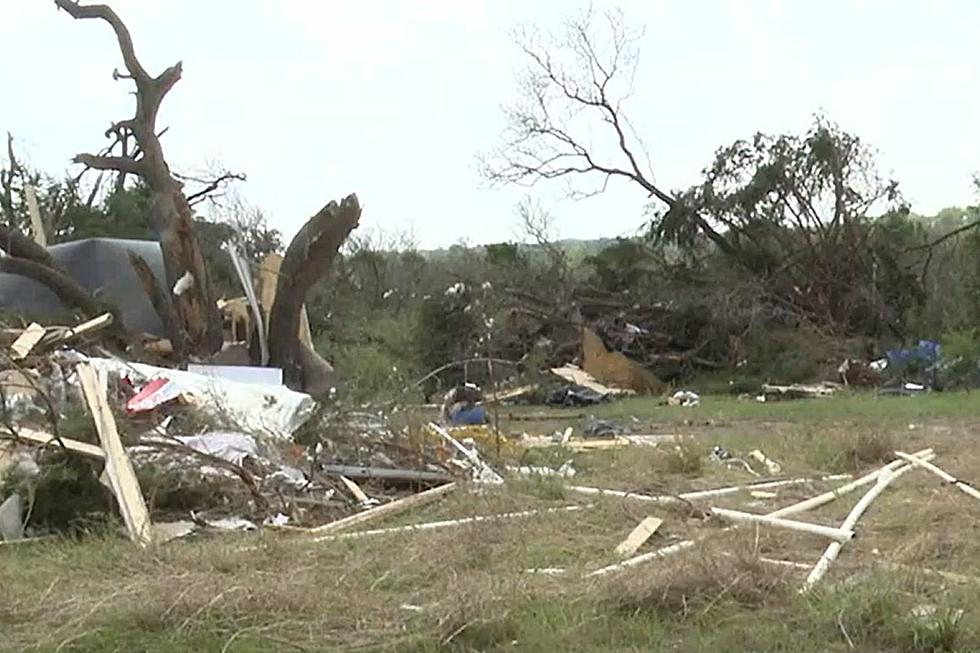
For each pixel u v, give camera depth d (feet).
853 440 62.08
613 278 154.81
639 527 40.75
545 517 42.39
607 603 29.94
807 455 61.26
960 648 26.73
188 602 28.78
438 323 130.31
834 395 118.93
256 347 72.69
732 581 30.71
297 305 71.67
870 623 27.99
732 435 75.66
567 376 127.95
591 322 146.10
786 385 132.57
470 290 136.46
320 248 70.90
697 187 157.07
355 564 34.81
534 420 98.89
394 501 47.34
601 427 85.97
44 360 51.29
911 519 42.47
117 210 124.26
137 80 79.46
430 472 52.65
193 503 44.11
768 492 51.03
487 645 27.40
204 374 59.06
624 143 166.50
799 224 155.12
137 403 49.85
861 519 43.57
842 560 36.42
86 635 27.50
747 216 156.04
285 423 53.31
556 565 35.78
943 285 154.30
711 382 137.49
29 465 41.83
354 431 55.77
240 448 48.11
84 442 43.47
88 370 48.60
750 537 36.94
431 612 28.91
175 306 73.67
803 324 145.79
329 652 26.81
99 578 33.63
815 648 27.07
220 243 119.55
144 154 78.18
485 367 128.26
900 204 157.69
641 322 147.84
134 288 79.66
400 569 34.19
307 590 30.17
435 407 89.76
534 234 163.43
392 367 82.48
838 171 154.40
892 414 92.32
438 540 37.88
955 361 126.11
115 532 39.55
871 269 153.48
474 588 30.09
